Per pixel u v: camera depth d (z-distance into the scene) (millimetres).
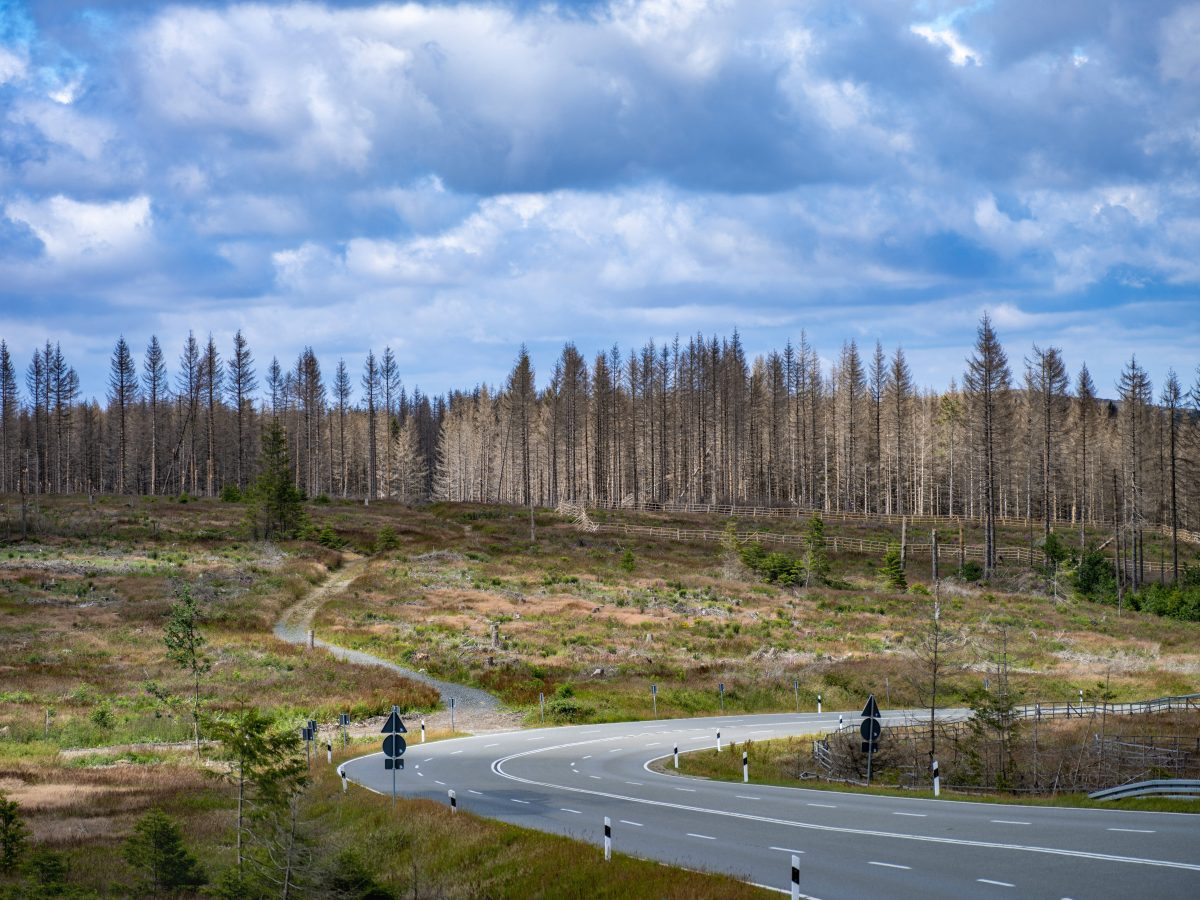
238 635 59125
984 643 58500
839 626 66875
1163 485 102250
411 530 106188
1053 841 16828
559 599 73625
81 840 24266
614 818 21891
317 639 61594
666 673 55500
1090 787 31203
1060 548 89000
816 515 87688
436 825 21625
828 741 36375
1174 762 33656
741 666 57250
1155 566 98000
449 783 28797
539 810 23438
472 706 49781
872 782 32375
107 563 76750
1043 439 114812
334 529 103750
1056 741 37812
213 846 23469
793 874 12852
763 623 66875
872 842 17688
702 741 39438
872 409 131500
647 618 67750
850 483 135000
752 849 17625
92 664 51750
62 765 36531
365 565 89312
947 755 36656
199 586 70062
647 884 15242
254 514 94625
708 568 89312
